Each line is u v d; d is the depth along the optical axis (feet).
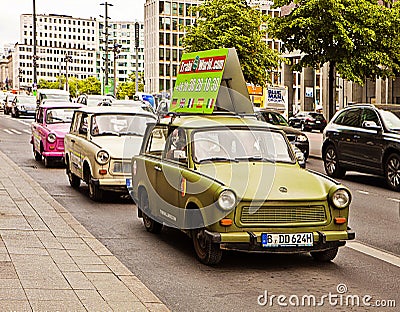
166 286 24.23
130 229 35.01
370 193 50.55
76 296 21.45
